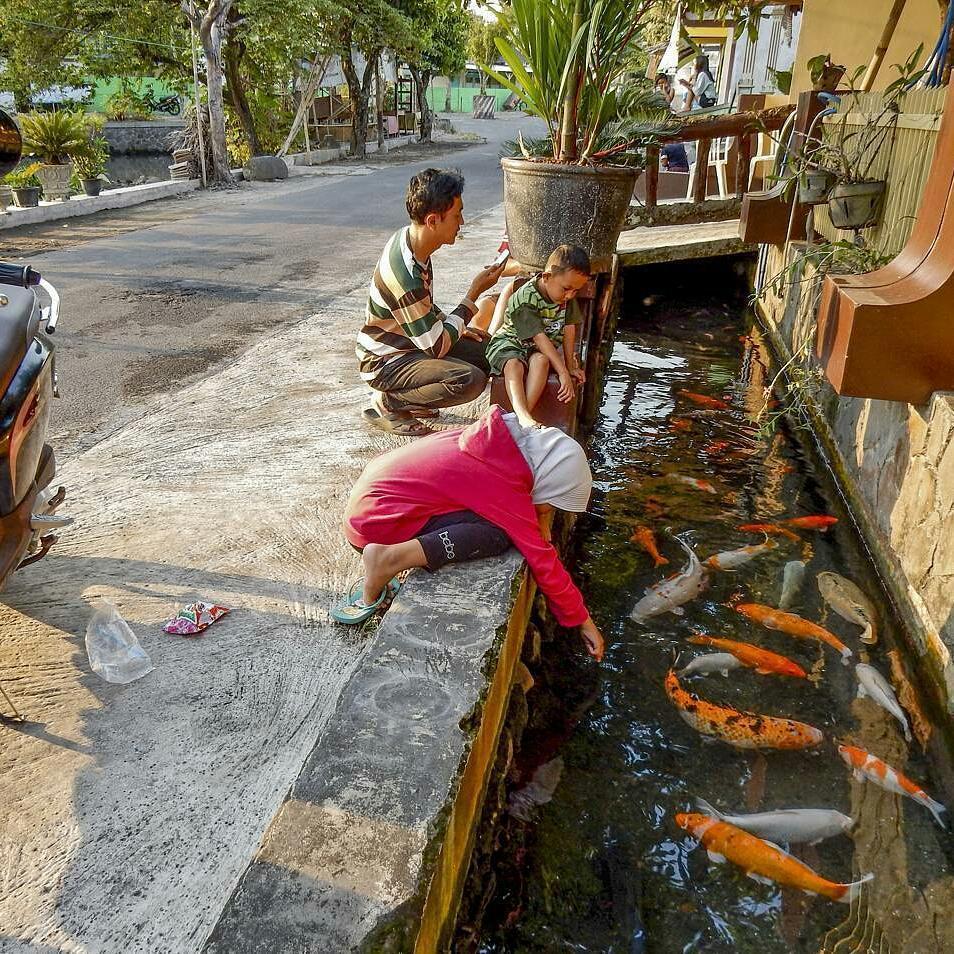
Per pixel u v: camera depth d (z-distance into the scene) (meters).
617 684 3.33
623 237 9.54
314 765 1.90
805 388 5.65
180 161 18.98
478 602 2.54
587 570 4.14
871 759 2.89
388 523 2.74
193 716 2.37
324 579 3.03
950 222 3.19
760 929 2.36
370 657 2.29
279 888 1.60
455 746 1.97
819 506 4.88
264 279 8.46
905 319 3.23
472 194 15.50
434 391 3.88
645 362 7.69
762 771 2.90
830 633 3.60
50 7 18.77
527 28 4.40
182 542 3.28
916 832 2.66
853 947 2.30
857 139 5.25
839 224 4.98
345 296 7.66
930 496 3.42
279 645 2.67
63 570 3.07
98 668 2.53
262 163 19.66
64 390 5.11
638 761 2.95
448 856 1.83
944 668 3.11
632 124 4.42
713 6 7.87
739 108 11.48
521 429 2.97
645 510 4.78
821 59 6.25
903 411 3.93
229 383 5.21
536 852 2.59
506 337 3.83
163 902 1.84
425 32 27.08
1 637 2.68
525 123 49.00
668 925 2.37
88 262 9.48
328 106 31.39
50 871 1.90
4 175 2.57
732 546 4.38
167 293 7.82
